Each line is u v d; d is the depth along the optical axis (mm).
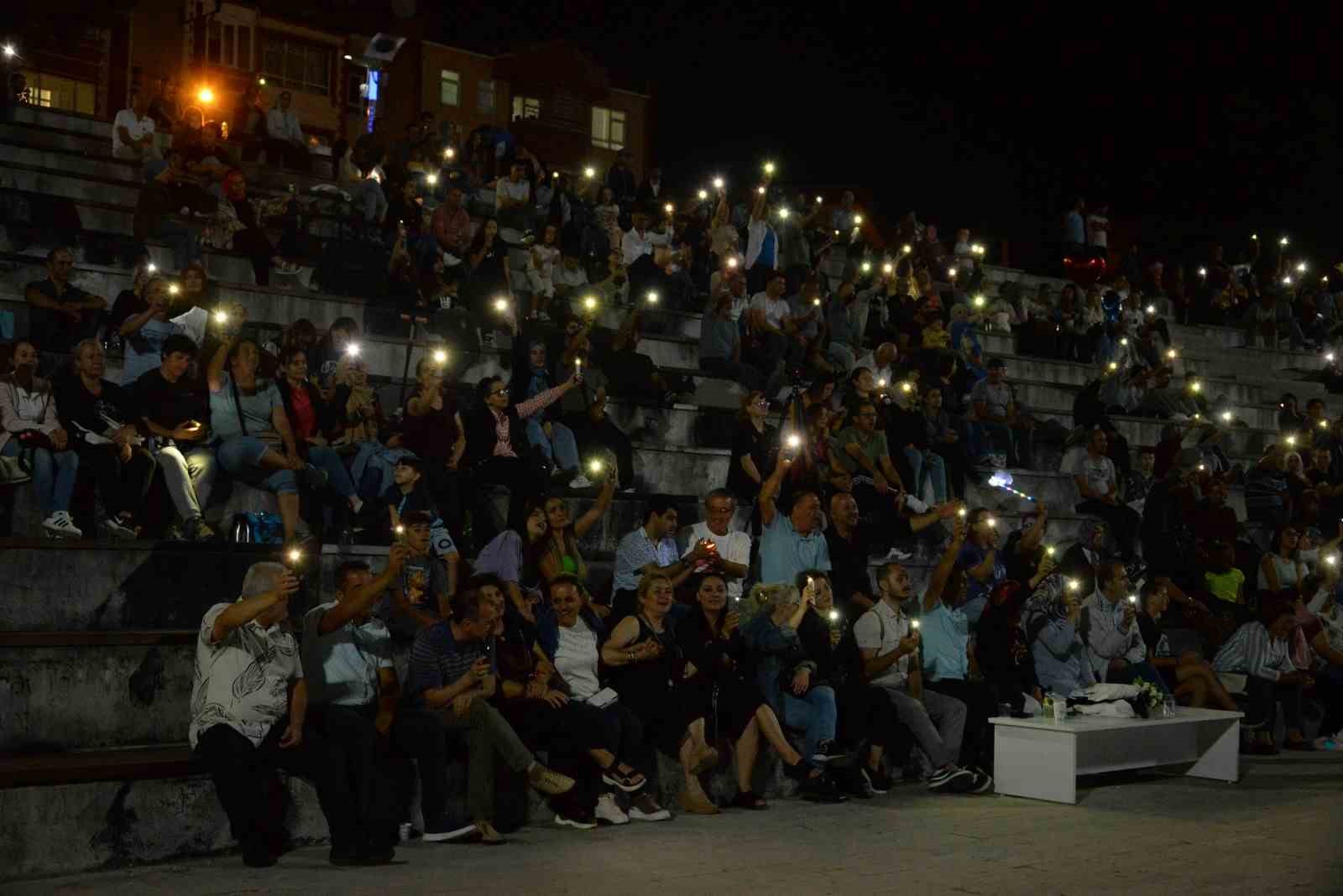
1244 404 23188
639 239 19625
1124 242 36969
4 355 10305
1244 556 15109
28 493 9641
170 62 32688
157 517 9758
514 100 44219
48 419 9586
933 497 14555
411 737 7930
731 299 16453
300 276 16422
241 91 34469
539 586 9781
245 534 9875
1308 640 13531
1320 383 25891
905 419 14594
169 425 9992
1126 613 11852
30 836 6844
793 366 16938
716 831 8375
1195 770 10984
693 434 15234
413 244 15695
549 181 21750
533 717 8531
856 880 7051
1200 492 15586
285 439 10188
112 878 6863
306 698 7570
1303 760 12234
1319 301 29328
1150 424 20453
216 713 7316
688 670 9109
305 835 7730
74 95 29141
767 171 20391
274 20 35312
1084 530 14516
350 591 7895
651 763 9094
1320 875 7332
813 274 18391
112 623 8516
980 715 10445
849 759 9523
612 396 14797
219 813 7465
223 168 16328
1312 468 19062
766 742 9703
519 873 7098
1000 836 8359
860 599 10977
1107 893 6863
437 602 9219
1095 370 22812
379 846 7344
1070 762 9586
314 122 36656
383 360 14156
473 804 7969
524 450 11664
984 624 11094
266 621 7453
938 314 19656
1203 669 12398
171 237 14680
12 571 8188
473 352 14672
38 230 13969
